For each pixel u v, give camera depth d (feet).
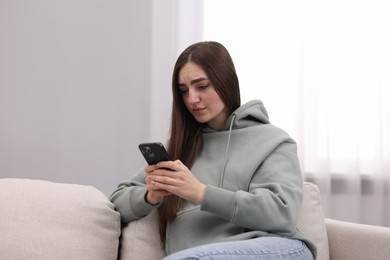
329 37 7.48
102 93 7.38
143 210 4.13
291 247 3.50
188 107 4.39
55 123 7.22
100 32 7.43
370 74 7.51
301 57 7.36
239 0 7.50
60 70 7.28
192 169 4.42
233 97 4.37
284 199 3.68
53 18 7.30
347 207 7.36
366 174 7.54
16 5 7.23
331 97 7.49
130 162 7.40
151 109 7.35
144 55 7.50
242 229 3.88
